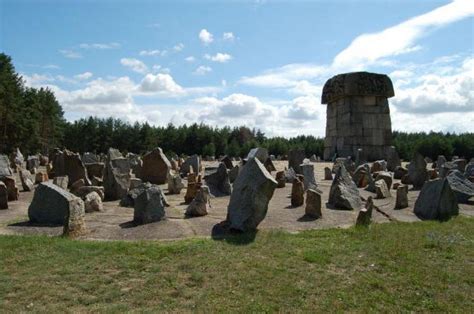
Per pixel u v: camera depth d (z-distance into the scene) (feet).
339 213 30.25
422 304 16.05
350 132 74.95
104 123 184.44
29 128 146.92
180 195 39.04
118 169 38.27
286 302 15.84
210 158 115.55
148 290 16.49
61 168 45.27
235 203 25.46
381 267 19.35
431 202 29.60
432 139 89.51
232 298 15.99
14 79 149.28
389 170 59.11
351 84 74.08
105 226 25.81
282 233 24.06
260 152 57.82
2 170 46.47
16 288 16.31
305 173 41.96
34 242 21.33
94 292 16.22
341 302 15.97
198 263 19.04
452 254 21.16
